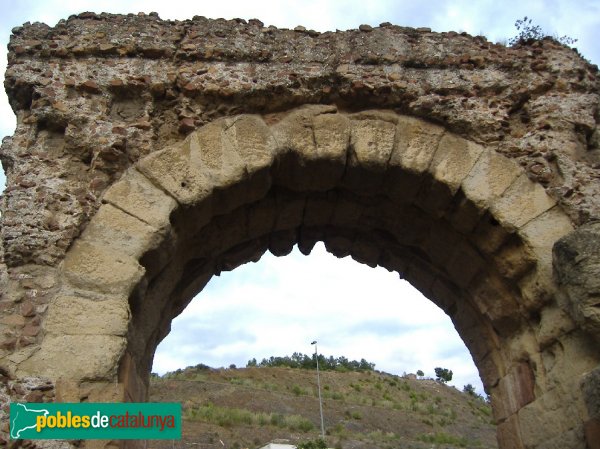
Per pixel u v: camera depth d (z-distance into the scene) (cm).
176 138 607
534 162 620
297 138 618
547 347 573
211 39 650
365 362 6297
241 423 3328
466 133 639
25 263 498
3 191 538
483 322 683
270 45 656
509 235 595
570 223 588
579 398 521
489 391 683
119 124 590
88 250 516
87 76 606
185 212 572
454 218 637
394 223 697
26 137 573
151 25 651
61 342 465
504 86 661
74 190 548
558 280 544
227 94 615
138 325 560
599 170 617
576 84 669
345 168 628
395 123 640
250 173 589
